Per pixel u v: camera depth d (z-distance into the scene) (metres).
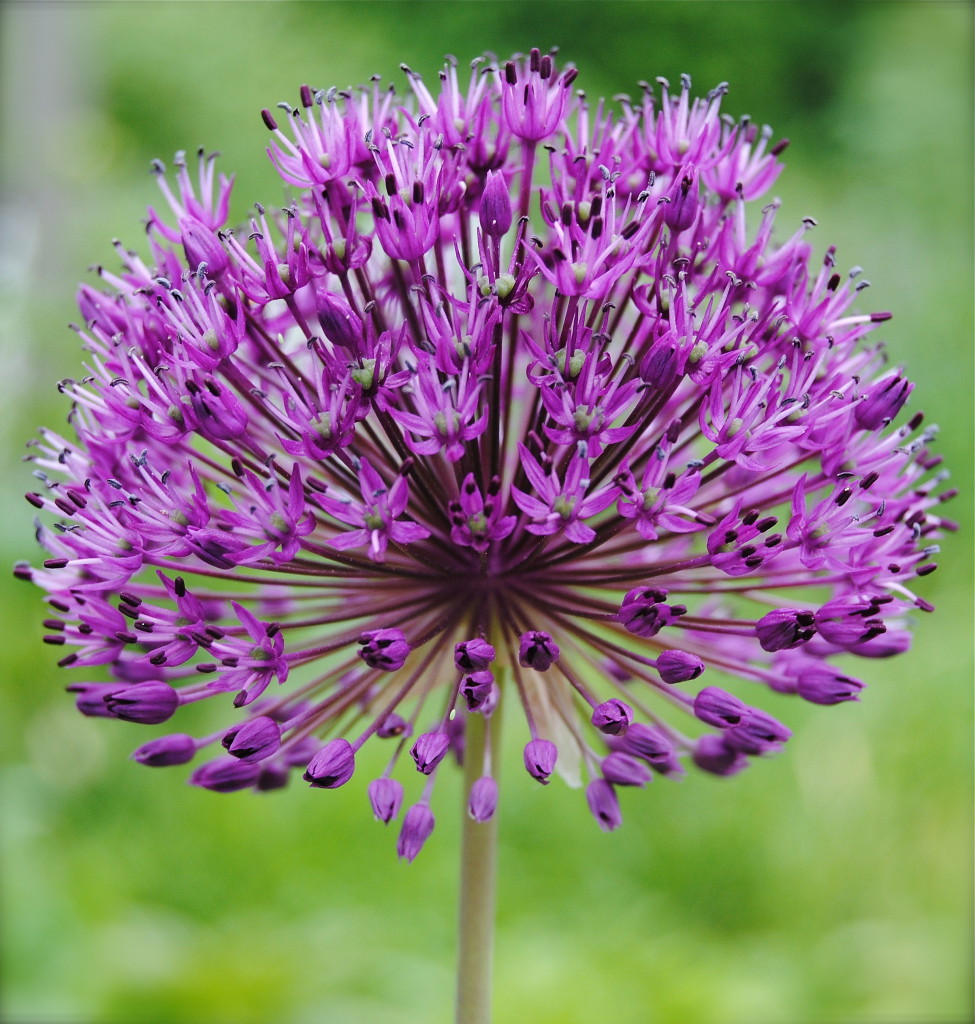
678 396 0.29
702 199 0.28
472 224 0.30
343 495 0.28
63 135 0.93
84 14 1.16
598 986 0.45
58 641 0.27
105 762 0.60
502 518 0.27
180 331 0.27
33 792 0.55
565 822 0.57
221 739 0.27
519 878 0.54
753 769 0.60
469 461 0.27
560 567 0.29
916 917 0.53
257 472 0.28
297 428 0.26
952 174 1.04
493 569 0.28
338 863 0.55
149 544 0.27
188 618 0.26
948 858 0.56
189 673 0.28
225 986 0.39
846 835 0.57
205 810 0.57
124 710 0.27
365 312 0.27
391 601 0.29
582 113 0.28
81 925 0.42
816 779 0.60
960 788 0.59
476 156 0.28
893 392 0.27
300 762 0.28
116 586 0.27
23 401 0.72
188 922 0.51
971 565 0.73
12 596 0.64
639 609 0.26
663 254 0.27
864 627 0.27
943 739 0.60
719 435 0.27
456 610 0.28
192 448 0.28
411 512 0.28
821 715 0.63
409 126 0.29
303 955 0.43
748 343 0.28
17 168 0.93
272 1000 0.40
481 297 0.27
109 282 0.29
